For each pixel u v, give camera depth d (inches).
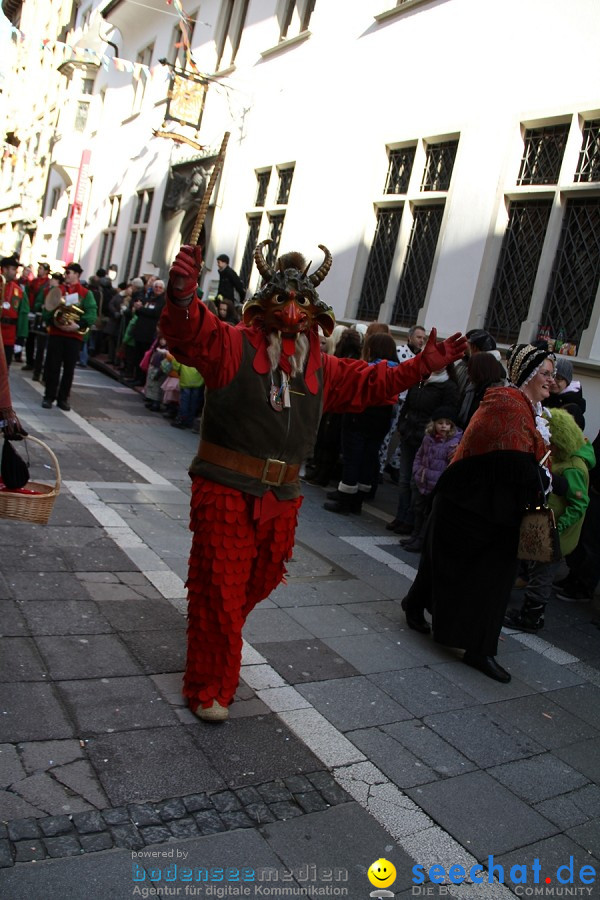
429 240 358.3
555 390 224.4
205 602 117.5
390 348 245.8
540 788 116.6
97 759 104.3
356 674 143.3
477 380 169.5
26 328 448.1
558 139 300.7
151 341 489.1
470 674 152.1
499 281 316.8
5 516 135.6
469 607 151.4
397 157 385.4
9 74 1263.5
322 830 98.8
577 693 152.5
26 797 94.4
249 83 531.2
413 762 117.6
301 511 256.2
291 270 112.0
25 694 116.2
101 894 82.4
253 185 520.1
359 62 414.3
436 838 101.0
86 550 181.5
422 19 368.8
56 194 1027.9
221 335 108.8
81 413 374.6
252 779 106.3
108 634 140.3
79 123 898.7
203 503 115.9
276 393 113.2
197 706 118.6
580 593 214.5
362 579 197.6
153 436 346.6
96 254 818.8
